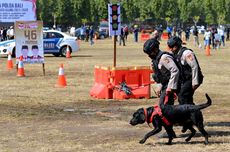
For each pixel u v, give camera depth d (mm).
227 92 18938
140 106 15844
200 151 9812
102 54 41750
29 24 24734
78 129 12180
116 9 18734
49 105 16000
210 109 15094
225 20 131125
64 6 123500
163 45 54594
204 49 49500
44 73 24969
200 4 140875
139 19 141375
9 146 10414
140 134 11523
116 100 16984
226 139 10836
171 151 9812
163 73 10492
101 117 13906
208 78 23422
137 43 63625
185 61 10703
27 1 55969
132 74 17266
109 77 17234
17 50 24672
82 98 17406
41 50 24906
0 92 18875
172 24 137625
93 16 129375
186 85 10734
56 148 10203
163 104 10141
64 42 37938
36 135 11484
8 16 55562
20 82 21906
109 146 10312
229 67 29250
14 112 14641
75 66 29719
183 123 10164
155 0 138500
